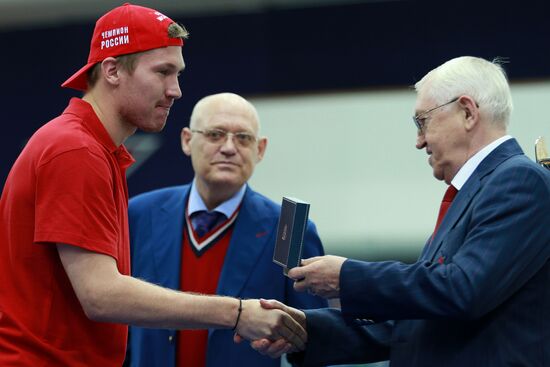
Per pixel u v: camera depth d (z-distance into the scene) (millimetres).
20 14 13320
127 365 6992
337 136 12477
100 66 5035
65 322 4773
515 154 5148
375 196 12359
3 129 13289
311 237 6844
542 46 11641
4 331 4719
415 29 12180
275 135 12672
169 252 6914
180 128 12570
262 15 12688
